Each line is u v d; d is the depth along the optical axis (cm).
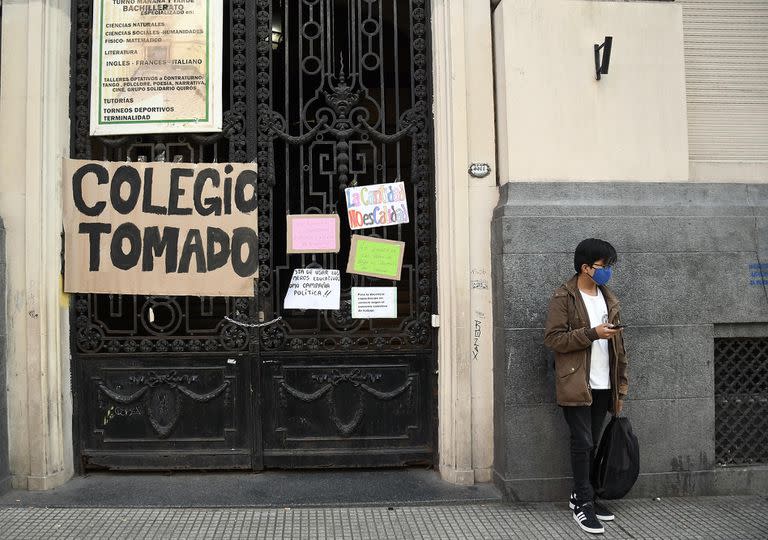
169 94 419
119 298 416
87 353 416
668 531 340
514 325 379
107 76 419
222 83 423
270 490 393
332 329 423
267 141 425
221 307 423
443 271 408
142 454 416
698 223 395
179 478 412
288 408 421
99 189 413
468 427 401
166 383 418
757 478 395
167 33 420
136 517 356
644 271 390
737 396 409
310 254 427
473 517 358
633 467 343
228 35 433
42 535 332
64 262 410
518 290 380
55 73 407
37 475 391
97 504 371
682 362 390
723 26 436
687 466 389
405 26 436
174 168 417
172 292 414
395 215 425
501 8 401
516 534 337
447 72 407
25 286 395
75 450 414
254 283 418
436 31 417
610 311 344
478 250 406
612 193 398
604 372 350
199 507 370
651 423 387
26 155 395
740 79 436
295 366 421
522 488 378
